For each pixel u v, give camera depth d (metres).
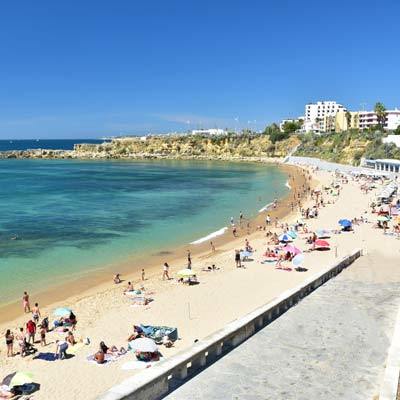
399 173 104.56
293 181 120.25
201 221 64.94
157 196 92.25
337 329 18.41
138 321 28.12
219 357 15.59
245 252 42.81
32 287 35.88
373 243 45.94
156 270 40.66
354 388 13.70
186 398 12.92
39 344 25.20
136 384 12.39
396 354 14.32
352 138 155.88
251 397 13.05
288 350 16.25
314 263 40.56
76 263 42.78
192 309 29.83
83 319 28.81
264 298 31.58
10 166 188.38
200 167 183.00
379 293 23.94
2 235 53.81
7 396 19.47
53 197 89.62
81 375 21.41
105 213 70.69
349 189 94.44
